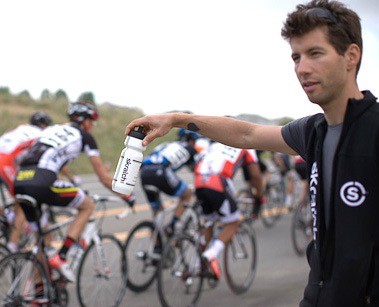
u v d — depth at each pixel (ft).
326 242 4.98
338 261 4.84
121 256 16.08
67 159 14.48
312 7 4.99
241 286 17.67
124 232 26.37
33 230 13.98
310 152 5.35
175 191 18.34
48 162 14.07
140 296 16.93
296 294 17.42
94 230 15.26
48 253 14.52
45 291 13.73
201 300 16.81
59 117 94.53
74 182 21.04
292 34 4.98
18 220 17.87
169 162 18.16
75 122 14.98
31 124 23.16
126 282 16.14
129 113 100.48
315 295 5.05
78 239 14.49
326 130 5.18
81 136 14.66
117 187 6.33
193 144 18.94
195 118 6.47
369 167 4.72
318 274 5.06
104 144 81.87
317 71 4.85
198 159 17.60
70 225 14.39
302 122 5.80
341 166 4.83
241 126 6.39
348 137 4.84
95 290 15.19
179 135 19.13
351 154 4.80
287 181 30.40
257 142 6.27
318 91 4.91
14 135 19.34
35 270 13.70
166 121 6.35
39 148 14.20
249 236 18.21
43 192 13.78
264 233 27.17
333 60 4.84
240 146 6.41
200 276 16.01
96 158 14.87
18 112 91.66
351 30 4.85
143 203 36.06
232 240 17.49
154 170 18.06
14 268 13.35
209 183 16.21
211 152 16.87
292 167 30.32
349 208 4.78
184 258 15.90
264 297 17.13
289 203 30.12
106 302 15.49
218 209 16.22
